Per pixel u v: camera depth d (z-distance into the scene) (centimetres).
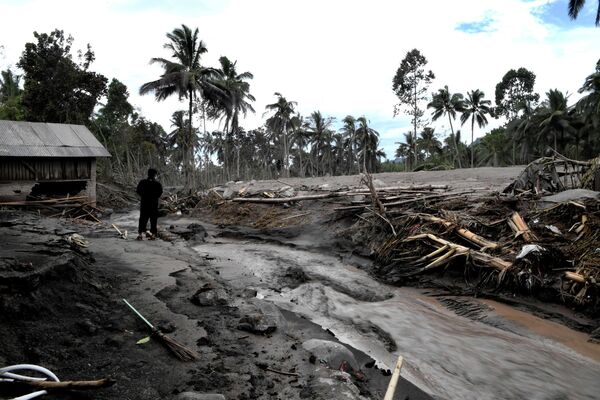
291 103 5194
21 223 913
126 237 962
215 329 470
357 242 1119
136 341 405
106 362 358
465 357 512
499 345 550
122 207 2638
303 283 827
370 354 505
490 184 1482
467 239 886
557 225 853
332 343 460
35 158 1686
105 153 1822
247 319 492
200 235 1341
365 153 6350
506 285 740
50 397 288
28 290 402
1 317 366
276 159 6725
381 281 878
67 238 763
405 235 995
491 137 6150
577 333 588
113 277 586
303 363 412
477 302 723
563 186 1099
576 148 4422
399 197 1263
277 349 443
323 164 7481
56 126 1867
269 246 1209
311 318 621
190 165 3195
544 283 699
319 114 6562
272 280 828
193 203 2136
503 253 800
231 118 3941
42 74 3047
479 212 994
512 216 892
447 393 421
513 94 6425
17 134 1697
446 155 6359
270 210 1571
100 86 3344
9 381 289
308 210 1458
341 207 1323
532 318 644
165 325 445
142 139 5225
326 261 1018
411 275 882
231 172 6638
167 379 347
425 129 5859
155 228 979
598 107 3762
